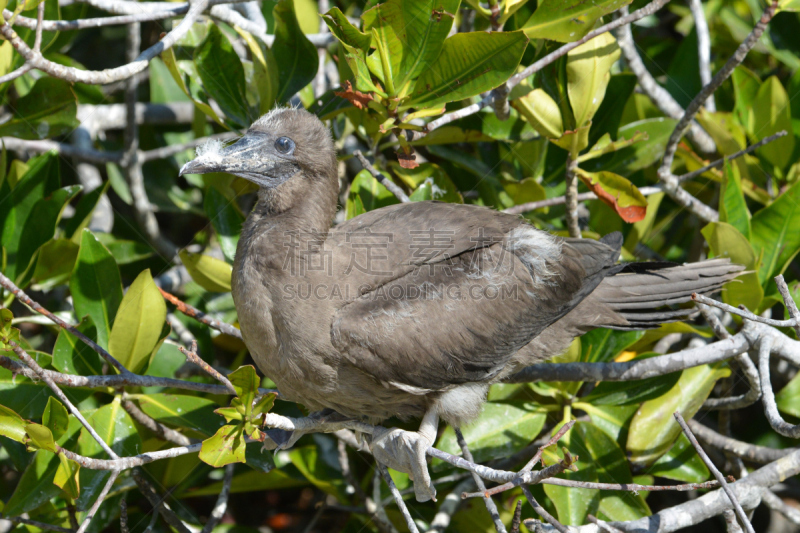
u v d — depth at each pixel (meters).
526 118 10.56
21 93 12.28
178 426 9.79
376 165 11.31
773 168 12.24
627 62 11.66
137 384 8.56
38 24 7.80
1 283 8.15
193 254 10.41
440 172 11.34
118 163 12.57
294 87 10.78
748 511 9.16
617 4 9.12
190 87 11.30
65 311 11.65
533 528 7.72
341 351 8.68
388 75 9.14
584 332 10.32
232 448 7.14
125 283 13.75
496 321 9.30
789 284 10.44
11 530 9.74
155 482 10.81
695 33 12.80
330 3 14.02
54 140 14.22
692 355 9.72
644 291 10.37
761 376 8.93
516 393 11.13
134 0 12.68
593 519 7.93
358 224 9.56
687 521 8.91
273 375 9.10
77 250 10.84
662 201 13.85
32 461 9.03
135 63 8.52
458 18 13.06
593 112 10.09
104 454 9.27
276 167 9.12
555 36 9.41
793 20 13.16
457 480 11.20
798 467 9.20
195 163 9.02
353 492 11.44
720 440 10.69
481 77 9.11
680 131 10.28
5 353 9.41
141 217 12.96
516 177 12.21
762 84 12.02
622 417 10.37
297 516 15.30
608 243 10.42
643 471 10.48
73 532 8.71
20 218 10.71
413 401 9.53
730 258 10.16
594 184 10.23
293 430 8.78
